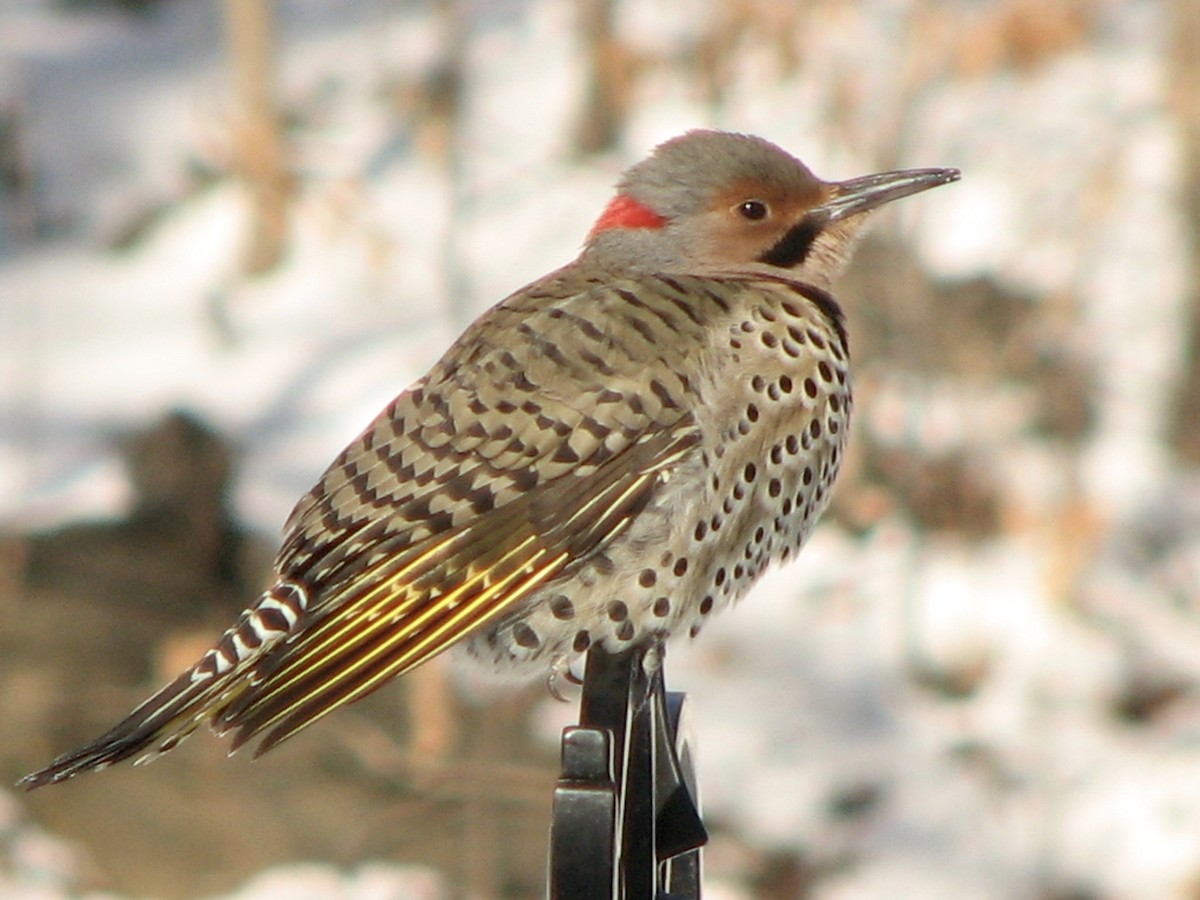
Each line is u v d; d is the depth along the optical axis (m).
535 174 19.95
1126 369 17.09
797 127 17.47
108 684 13.50
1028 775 13.73
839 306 6.57
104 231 21.11
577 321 6.12
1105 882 13.14
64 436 17.12
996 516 15.41
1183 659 14.63
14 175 22.25
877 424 15.59
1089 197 17.36
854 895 12.98
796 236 6.70
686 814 5.32
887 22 17.16
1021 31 16.56
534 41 22.91
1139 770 13.79
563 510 5.92
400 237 19.39
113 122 23.08
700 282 6.33
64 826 12.68
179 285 19.92
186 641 13.20
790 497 6.22
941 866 13.12
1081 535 15.06
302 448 16.81
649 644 6.08
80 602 14.15
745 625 15.02
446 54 17.56
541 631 6.02
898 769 13.79
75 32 25.28
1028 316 16.45
